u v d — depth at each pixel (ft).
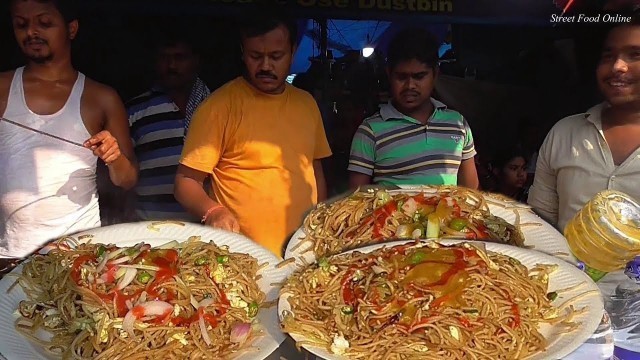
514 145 11.47
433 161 8.96
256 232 8.02
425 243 6.14
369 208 7.40
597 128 7.88
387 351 4.99
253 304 5.67
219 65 10.22
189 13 10.04
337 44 11.13
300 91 8.70
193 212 7.80
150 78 10.02
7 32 8.84
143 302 5.49
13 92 8.02
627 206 6.42
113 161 7.80
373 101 11.16
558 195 8.59
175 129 9.66
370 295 5.48
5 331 5.33
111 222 9.09
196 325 5.39
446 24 11.59
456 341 5.01
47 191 8.12
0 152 8.04
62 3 7.89
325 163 10.44
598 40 10.78
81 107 8.21
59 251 6.31
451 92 11.84
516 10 11.51
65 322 5.49
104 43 9.88
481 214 7.22
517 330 5.16
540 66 11.93
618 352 5.55
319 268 6.05
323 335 5.19
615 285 6.42
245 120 7.93
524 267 5.95
